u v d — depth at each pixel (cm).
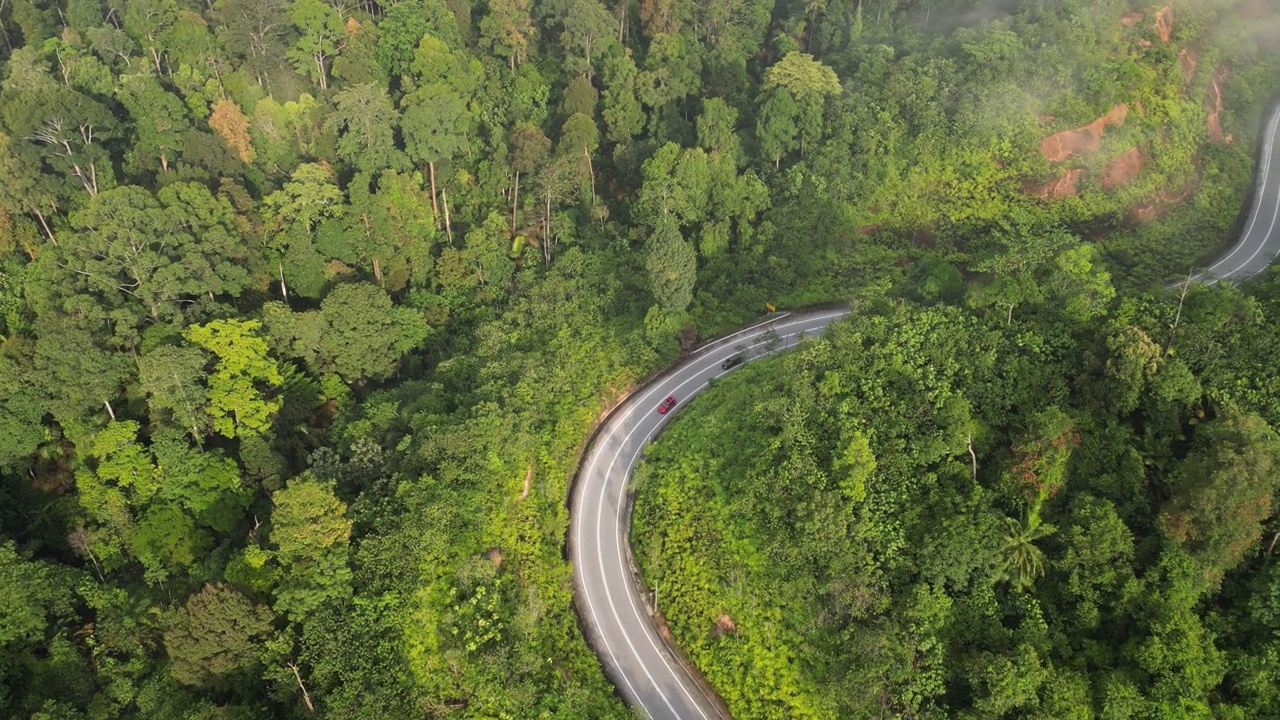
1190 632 4394
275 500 4922
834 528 5134
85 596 5169
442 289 8031
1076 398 5603
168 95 7556
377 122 7938
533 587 5588
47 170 7138
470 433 6075
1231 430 4697
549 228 8569
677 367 7656
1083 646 4616
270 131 7988
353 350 6831
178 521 5566
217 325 5962
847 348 6000
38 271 6606
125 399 6412
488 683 4906
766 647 5141
